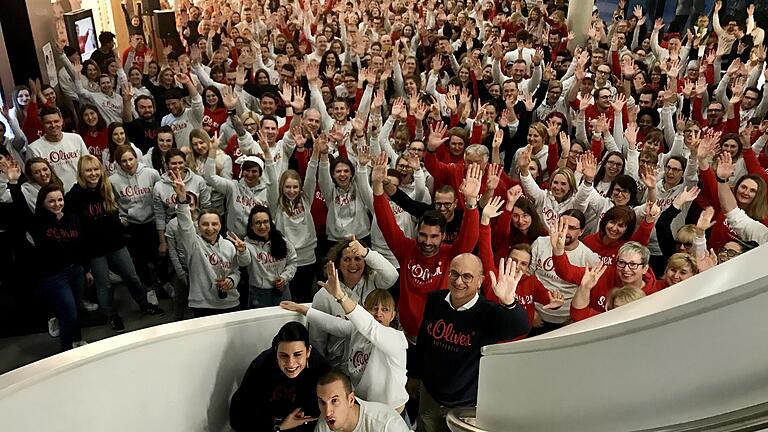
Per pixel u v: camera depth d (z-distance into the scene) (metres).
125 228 5.34
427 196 5.05
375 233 4.84
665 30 13.25
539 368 1.69
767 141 5.97
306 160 5.56
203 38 10.90
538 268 4.07
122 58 10.54
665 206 5.12
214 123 7.03
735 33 9.70
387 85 8.14
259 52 9.06
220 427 3.17
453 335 2.99
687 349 1.26
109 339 2.68
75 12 9.17
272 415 3.00
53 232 4.16
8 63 7.37
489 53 10.00
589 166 4.75
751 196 4.59
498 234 4.30
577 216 3.91
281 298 4.42
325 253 5.20
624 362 1.40
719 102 7.43
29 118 6.77
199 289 4.23
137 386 2.72
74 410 2.46
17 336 4.89
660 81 8.48
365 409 2.71
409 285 3.75
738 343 1.18
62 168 5.60
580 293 3.26
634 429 1.42
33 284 4.30
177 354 2.87
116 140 5.53
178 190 4.05
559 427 1.66
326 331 3.24
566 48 10.85
